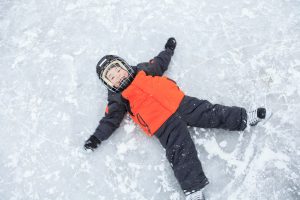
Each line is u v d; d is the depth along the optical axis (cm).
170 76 278
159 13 308
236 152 246
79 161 256
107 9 317
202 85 272
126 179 247
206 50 286
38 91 287
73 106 278
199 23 298
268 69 271
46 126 272
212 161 245
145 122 243
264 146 244
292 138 244
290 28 288
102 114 272
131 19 308
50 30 315
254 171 238
